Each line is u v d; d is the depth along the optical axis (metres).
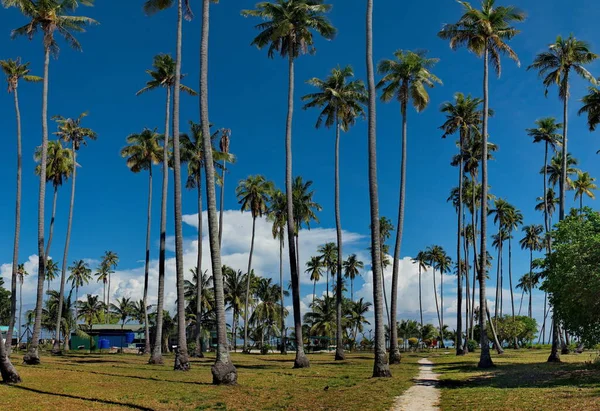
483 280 31.11
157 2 29.34
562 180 36.38
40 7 32.72
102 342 73.00
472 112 49.81
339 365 34.78
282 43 33.31
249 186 58.62
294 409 15.08
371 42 26.08
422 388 19.67
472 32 32.50
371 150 25.48
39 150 42.16
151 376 25.33
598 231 23.92
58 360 39.25
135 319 97.31
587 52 36.00
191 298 71.00
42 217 34.00
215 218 22.41
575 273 22.53
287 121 32.53
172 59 37.19
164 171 35.41
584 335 23.67
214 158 45.91
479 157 54.81
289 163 32.06
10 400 16.53
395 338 36.53
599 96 37.22
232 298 75.19
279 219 59.22
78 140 50.47
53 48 34.31
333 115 40.62
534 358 41.28
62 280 52.09
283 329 62.00
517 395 16.30
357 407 15.12
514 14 31.83
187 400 16.89
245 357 50.50
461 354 53.94
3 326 83.62
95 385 21.14
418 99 36.16
